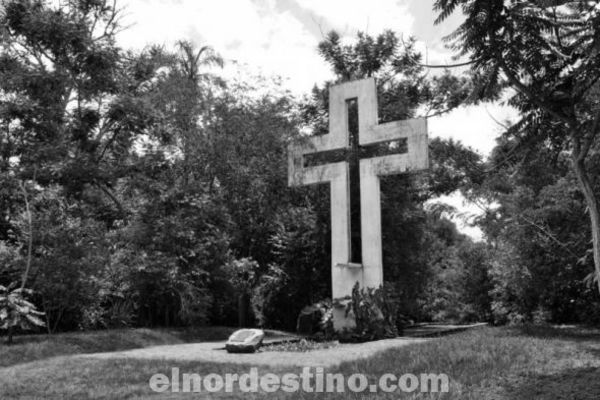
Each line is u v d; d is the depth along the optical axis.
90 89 17.12
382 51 23.08
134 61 20.91
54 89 16.55
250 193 20.73
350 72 23.59
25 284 14.65
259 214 21.25
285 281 21.22
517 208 15.84
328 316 16.36
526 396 6.39
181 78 20.30
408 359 8.90
